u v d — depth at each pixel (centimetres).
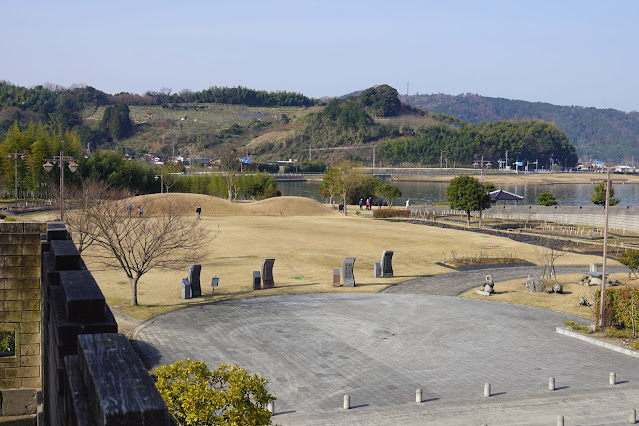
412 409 2330
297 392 2503
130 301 3947
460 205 8225
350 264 4603
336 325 3528
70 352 714
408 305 4038
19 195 11988
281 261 5500
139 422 396
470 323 3622
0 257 2614
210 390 1563
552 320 3712
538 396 2480
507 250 6253
